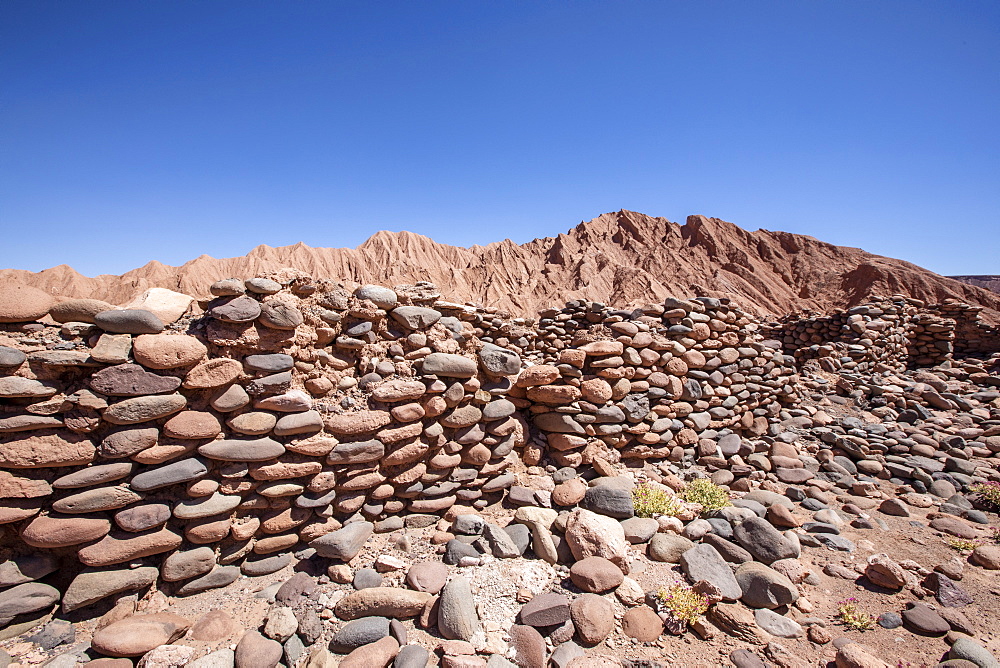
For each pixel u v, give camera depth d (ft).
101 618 10.72
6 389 9.91
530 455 18.74
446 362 15.96
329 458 13.70
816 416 26.27
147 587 11.48
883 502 17.93
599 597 11.94
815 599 12.81
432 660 10.34
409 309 16.21
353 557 13.21
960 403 28.81
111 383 10.87
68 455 10.53
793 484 19.92
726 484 19.54
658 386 21.40
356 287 16.02
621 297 175.94
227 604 11.61
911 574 13.53
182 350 11.66
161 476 11.33
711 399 23.08
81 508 10.58
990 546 14.89
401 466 15.25
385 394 14.79
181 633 10.48
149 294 12.41
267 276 13.84
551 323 24.06
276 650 10.14
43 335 10.90
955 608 12.37
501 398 18.24
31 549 10.66
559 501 16.20
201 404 12.42
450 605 11.13
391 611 11.26
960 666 10.10
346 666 9.73
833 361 33.65
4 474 10.03
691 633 11.47
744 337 25.58
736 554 13.94
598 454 19.11
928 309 42.45
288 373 13.50
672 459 21.08
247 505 12.66
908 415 26.66
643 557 14.05
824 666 10.56
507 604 11.98
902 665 10.56
